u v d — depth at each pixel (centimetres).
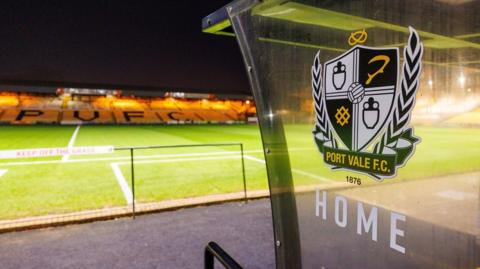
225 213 565
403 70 82
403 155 85
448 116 78
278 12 115
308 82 107
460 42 76
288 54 113
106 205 626
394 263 91
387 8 84
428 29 78
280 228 132
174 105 5841
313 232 115
